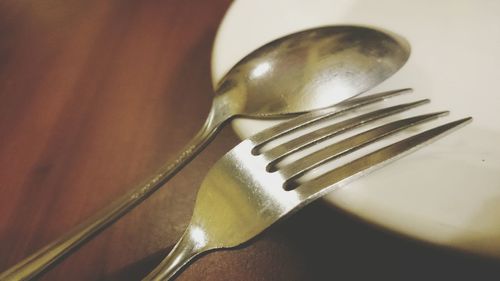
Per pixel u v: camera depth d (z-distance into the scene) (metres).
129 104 0.19
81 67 0.20
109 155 0.17
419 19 0.16
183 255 0.12
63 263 0.15
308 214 0.15
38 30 0.22
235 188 0.13
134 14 0.22
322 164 0.13
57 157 0.17
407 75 0.15
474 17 0.16
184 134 0.18
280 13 0.16
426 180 0.12
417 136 0.13
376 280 0.14
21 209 0.16
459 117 0.14
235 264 0.15
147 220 0.16
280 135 0.13
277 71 0.15
